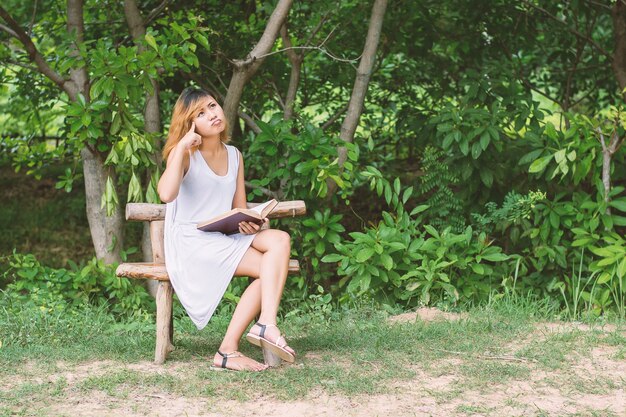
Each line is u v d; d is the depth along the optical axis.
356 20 7.89
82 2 6.79
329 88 8.61
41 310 5.34
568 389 4.09
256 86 8.06
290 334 5.33
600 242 6.29
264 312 4.30
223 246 4.43
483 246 6.06
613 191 6.03
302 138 6.23
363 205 9.73
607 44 8.99
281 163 6.46
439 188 6.60
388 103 8.53
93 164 6.65
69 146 7.47
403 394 4.01
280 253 4.41
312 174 6.16
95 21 8.02
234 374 4.28
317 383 4.14
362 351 4.74
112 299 6.45
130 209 4.69
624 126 5.86
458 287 6.09
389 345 4.81
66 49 6.29
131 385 4.12
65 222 10.90
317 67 8.52
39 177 7.81
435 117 6.80
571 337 4.98
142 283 6.93
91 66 6.09
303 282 6.32
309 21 7.74
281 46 8.00
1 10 6.16
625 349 4.74
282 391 4.02
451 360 4.58
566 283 6.30
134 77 5.84
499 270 6.25
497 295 5.88
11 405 3.82
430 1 8.20
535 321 5.50
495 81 7.14
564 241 6.27
